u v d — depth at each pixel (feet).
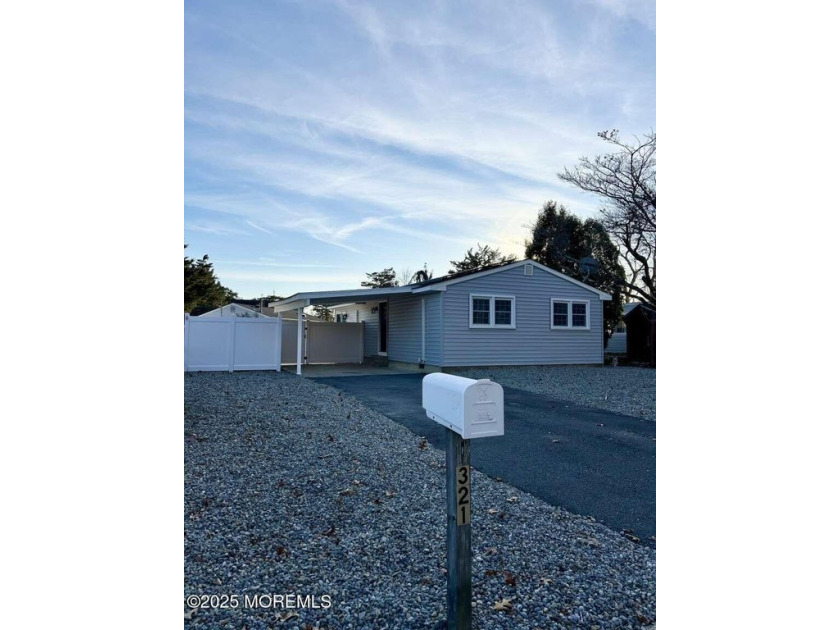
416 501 12.54
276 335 46.29
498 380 40.50
